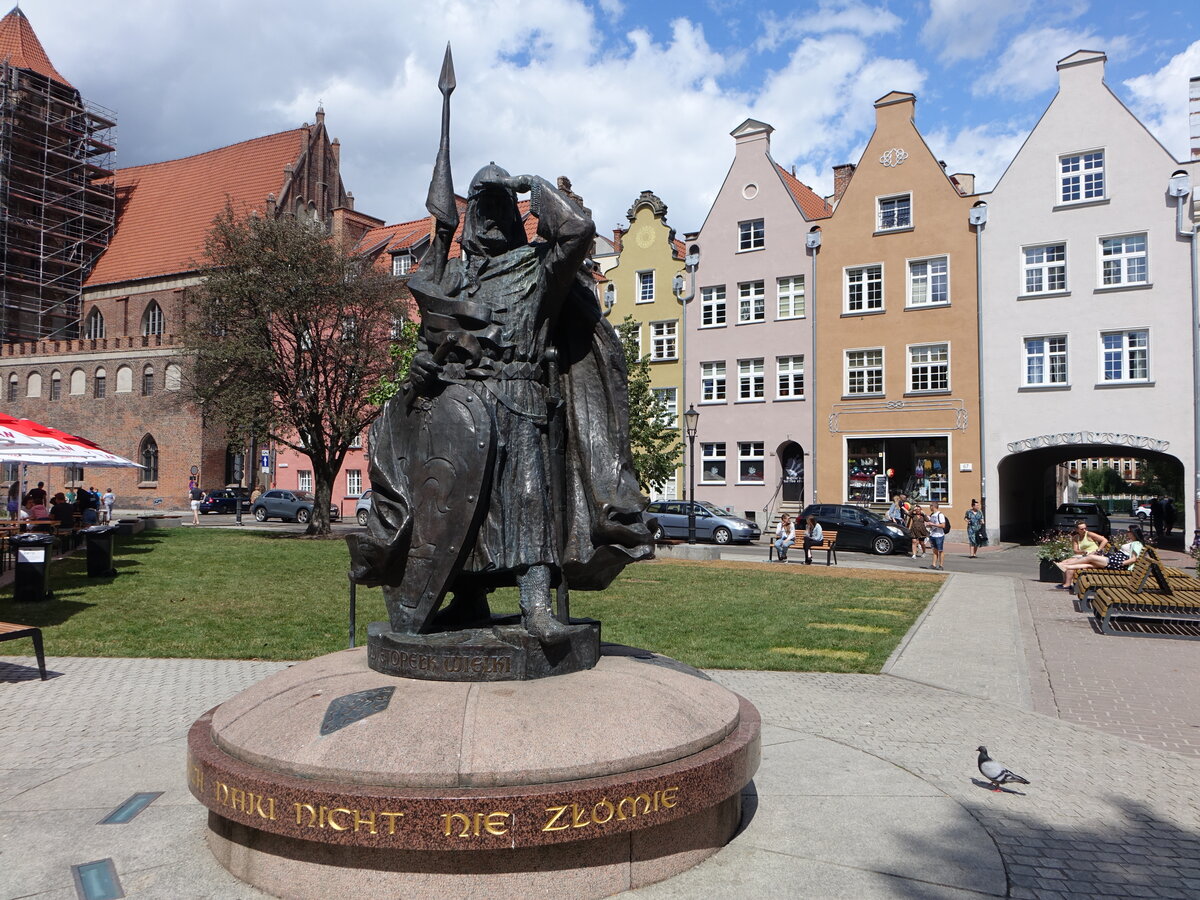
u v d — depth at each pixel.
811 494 37.91
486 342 5.28
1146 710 8.20
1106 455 36.06
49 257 65.38
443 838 3.77
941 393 35.03
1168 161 31.09
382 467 5.30
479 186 5.56
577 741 4.18
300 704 4.59
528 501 5.22
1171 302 30.83
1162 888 4.33
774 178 39.31
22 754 6.61
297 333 30.92
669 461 31.38
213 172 68.06
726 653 10.80
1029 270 33.62
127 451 60.00
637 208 43.25
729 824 4.77
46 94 65.88
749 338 39.84
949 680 9.48
